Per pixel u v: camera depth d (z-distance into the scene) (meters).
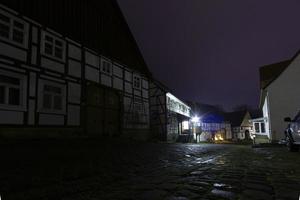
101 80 17.61
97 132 16.64
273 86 23.14
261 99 29.83
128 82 21.25
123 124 19.77
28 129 11.78
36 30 12.82
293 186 4.59
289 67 22.86
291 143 13.27
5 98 11.02
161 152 11.85
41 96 12.67
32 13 12.70
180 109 33.69
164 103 24.80
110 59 18.98
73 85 14.91
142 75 23.91
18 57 11.70
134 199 3.79
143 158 9.28
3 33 11.27
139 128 22.33
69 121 14.30
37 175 5.54
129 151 11.42
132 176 5.73
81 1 16.69
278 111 22.67
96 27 18.00
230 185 4.69
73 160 7.87
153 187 4.57
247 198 3.80
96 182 5.05
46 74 13.09
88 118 15.87
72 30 15.44
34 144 10.78
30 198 3.90
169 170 6.60
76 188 4.52
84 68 15.98
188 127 36.19
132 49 23.19
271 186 4.60
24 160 7.29
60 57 14.27
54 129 13.21
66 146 11.20
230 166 7.38
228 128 57.28
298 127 11.80
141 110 23.08
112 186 4.70
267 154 11.98
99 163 7.57
